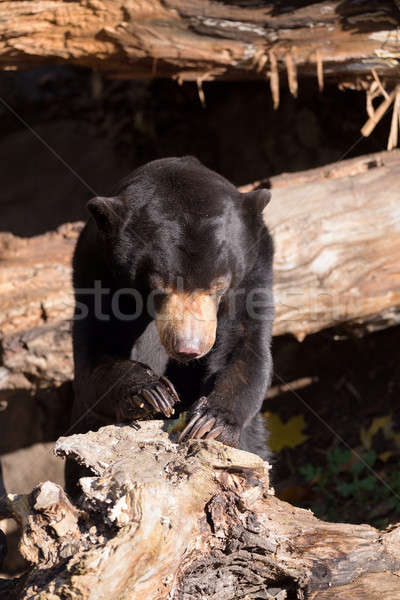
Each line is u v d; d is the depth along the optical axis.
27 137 12.47
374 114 7.85
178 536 4.33
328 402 9.51
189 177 6.20
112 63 7.96
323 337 9.53
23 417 9.70
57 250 8.27
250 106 10.71
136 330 6.85
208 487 4.59
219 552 4.64
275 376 9.76
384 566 4.83
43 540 4.42
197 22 7.46
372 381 9.48
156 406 5.56
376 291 7.70
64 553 4.29
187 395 7.21
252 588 4.74
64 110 12.48
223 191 6.21
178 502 4.41
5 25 7.39
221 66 7.84
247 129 10.76
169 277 5.86
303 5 7.39
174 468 4.64
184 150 11.29
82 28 7.52
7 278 8.02
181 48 7.61
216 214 5.98
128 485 4.39
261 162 10.64
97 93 12.16
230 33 7.54
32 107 12.56
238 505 4.69
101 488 4.43
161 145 11.46
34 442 9.70
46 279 8.02
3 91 12.59
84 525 4.42
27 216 11.95
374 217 7.79
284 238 7.62
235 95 10.84
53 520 4.38
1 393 8.13
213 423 5.62
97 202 6.03
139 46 7.59
